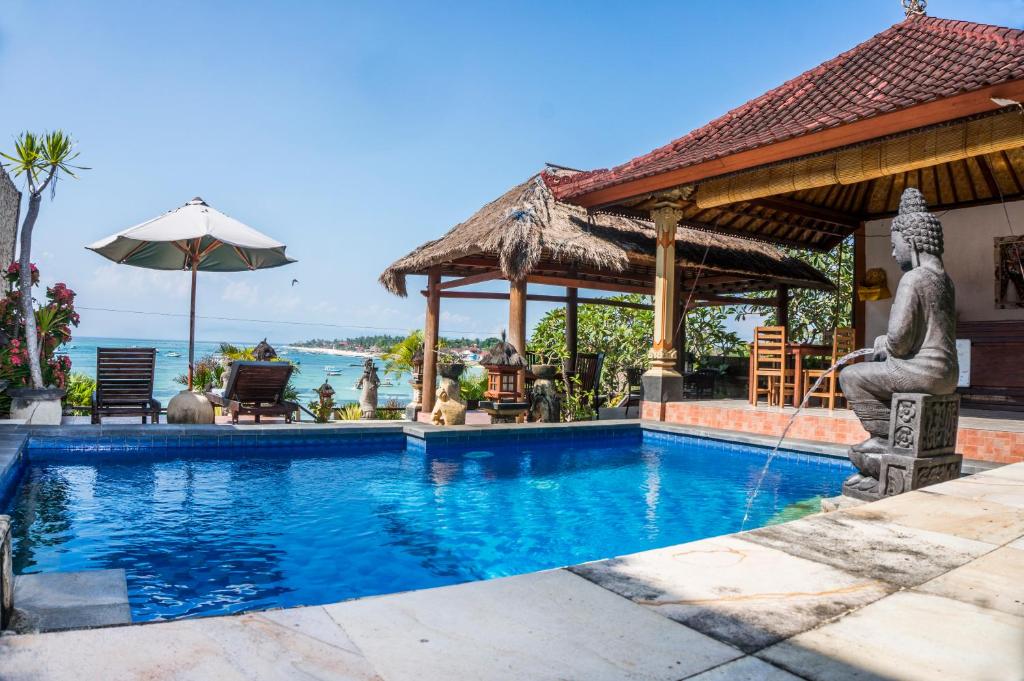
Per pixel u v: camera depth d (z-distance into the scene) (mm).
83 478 6383
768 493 6531
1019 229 10305
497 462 7969
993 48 7652
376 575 3992
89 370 42375
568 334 15164
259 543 4555
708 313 19344
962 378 10250
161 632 1771
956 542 2938
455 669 1598
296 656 1643
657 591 2211
